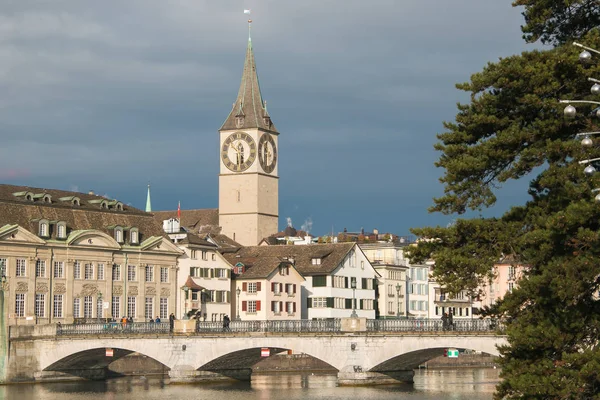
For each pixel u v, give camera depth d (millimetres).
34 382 115688
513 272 50844
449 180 50281
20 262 131750
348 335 107062
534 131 49125
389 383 110875
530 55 50250
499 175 49375
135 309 144250
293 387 109875
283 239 181000
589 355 45812
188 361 113438
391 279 176750
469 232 50625
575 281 45719
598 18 50469
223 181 181000
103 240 140750
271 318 155000
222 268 155625
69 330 115500
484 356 156250
